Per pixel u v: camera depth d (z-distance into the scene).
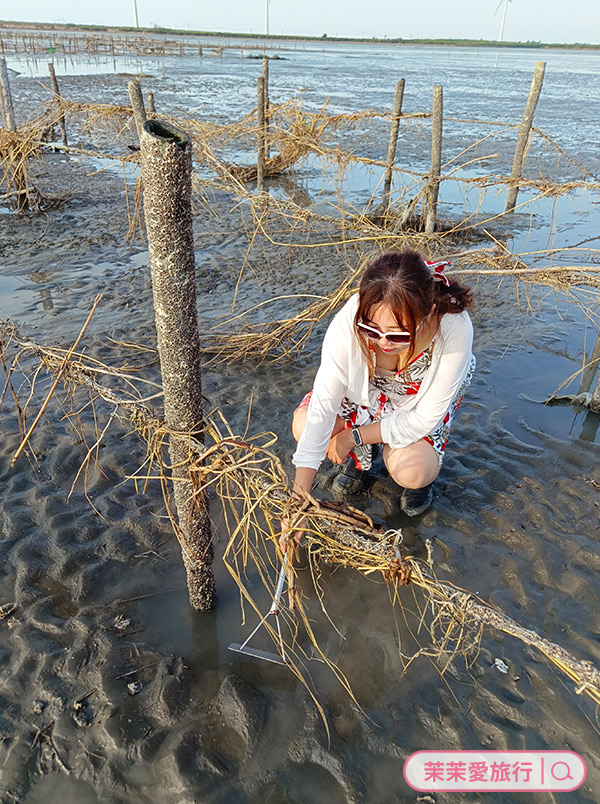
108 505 2.89
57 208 8.04
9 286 5.51
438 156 6.30
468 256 4.52
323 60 45.41
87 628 2.28
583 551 2.66
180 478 2.02
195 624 2.33
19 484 3.00
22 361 4.16
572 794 1.79
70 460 3.18
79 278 5.72
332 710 2.03
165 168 1.47
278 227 7.53
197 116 14.56
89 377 2.44
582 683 1.42
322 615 2.38
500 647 2.24
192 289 1.69
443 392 2.39
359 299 1.99
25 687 2.06
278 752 1.90
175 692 2.05
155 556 2.63
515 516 2.88
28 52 41.97
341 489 3.00
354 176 10.52
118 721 1.96
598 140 13.45
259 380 4.03
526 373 4.17
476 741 1.94
